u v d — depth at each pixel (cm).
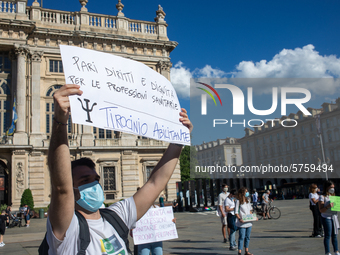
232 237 948
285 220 1783
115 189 3522
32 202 3058
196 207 3092
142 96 257
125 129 232
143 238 651
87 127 3547
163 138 258
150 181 258
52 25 3597
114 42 3791
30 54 3450
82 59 227
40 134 3344
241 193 820
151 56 3956
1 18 3288
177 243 1145
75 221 194
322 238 1072
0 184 3266
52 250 188
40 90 3469
